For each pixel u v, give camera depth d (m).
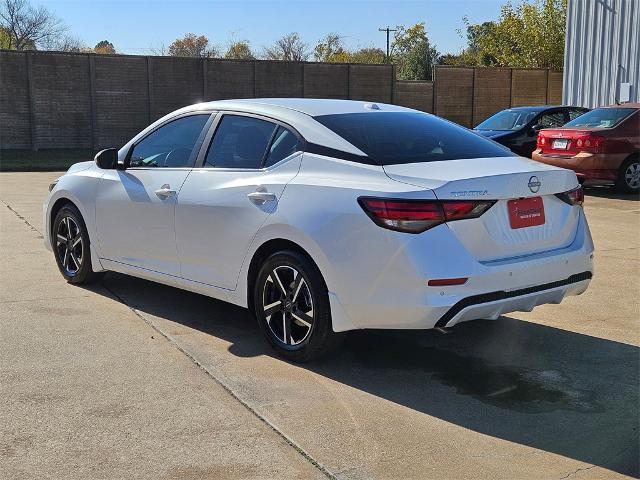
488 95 28.70
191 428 3.64
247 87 25.11
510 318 5.56
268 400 4.00
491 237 4.09
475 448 3.47
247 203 4.67
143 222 5.49
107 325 5.30
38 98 22.20
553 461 3.35
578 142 12.33
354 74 26.67
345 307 4.17
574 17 19.09
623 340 5.05
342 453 3.41
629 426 3.72
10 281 6.53
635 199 12.20
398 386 4.22
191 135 5.38
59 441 3.49
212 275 5.01
